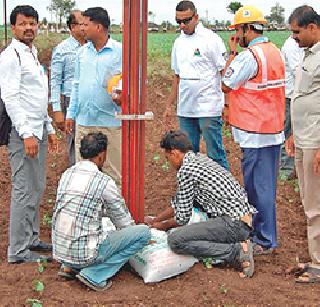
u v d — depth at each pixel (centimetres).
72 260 519
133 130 581
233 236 559
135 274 560
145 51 570
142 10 561
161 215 598
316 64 525
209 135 777
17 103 550
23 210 578
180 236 546
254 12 602
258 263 598
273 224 621
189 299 513
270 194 611
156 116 1434
